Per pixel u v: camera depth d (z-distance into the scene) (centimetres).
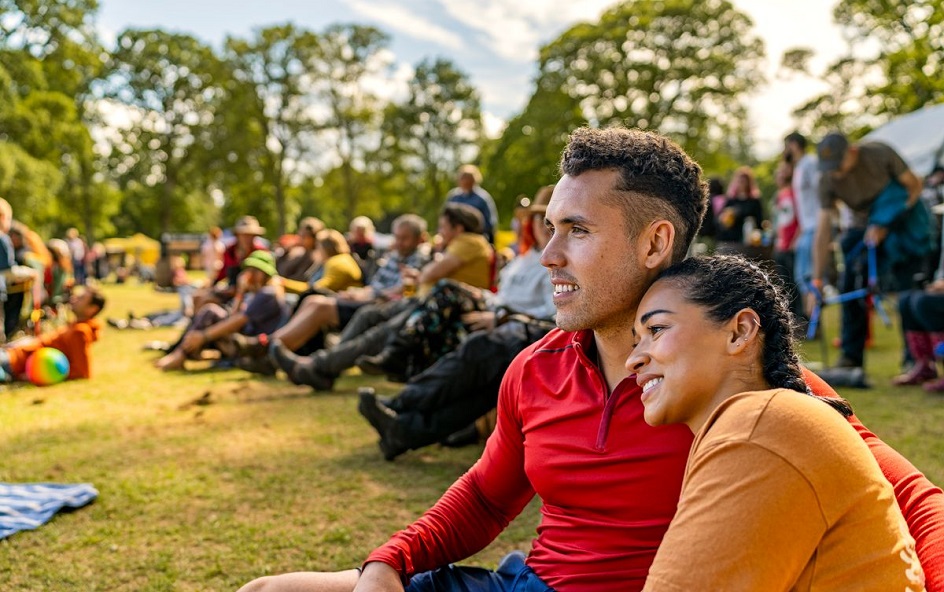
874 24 2802
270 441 456
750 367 125
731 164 3922
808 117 3566
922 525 129
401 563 165
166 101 4697
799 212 801
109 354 871
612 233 143
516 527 322
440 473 392
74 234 2311
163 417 525
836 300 607
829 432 104
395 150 5294
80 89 4528
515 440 172
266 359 693
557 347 164
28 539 305
